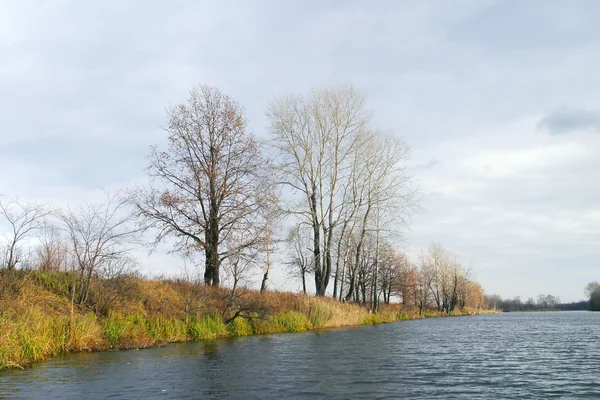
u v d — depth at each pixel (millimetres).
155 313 21750
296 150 38469
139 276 23844
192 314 23500
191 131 30188
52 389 11195
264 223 30016
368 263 57656
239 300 26984
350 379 12656
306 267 44531
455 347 21422
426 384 12109
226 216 29594
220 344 20750
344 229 41406
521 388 11750
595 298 155375
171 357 16484
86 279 20094
